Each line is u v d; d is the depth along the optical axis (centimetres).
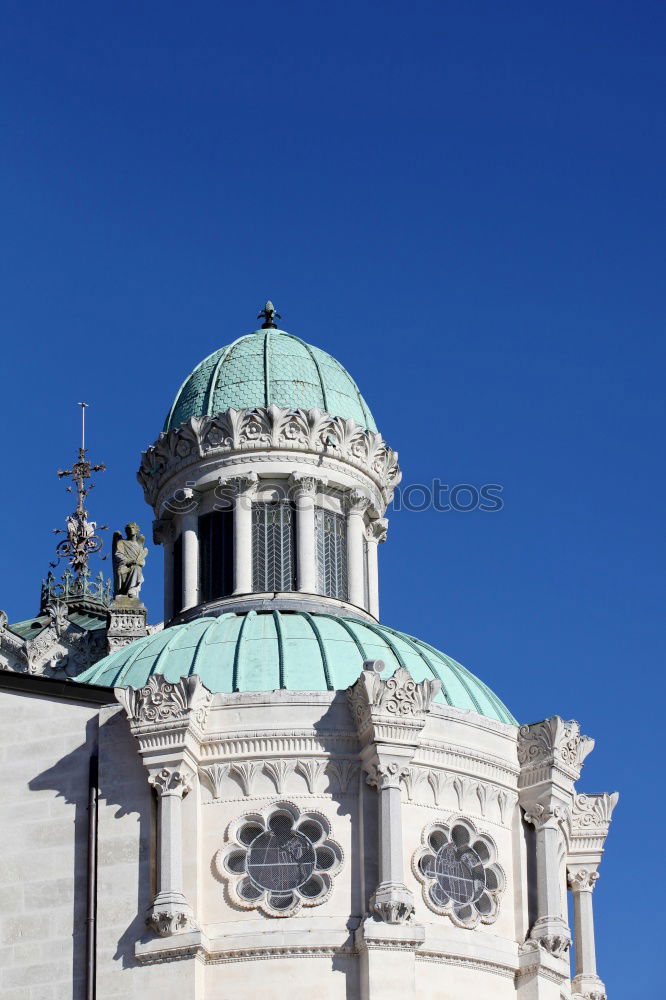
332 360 16938
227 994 13712
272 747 14238
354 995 13750
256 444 16162
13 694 14350
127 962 13675
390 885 13900
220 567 16112
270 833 14125
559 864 14862
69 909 13812
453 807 14525
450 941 14112
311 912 13950
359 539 16312
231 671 14675
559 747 14900
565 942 14500
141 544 19575
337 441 16288
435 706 14625
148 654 15012
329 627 15188
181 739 14038
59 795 14088
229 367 16625
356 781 14250
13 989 13662
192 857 13962
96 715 14275
